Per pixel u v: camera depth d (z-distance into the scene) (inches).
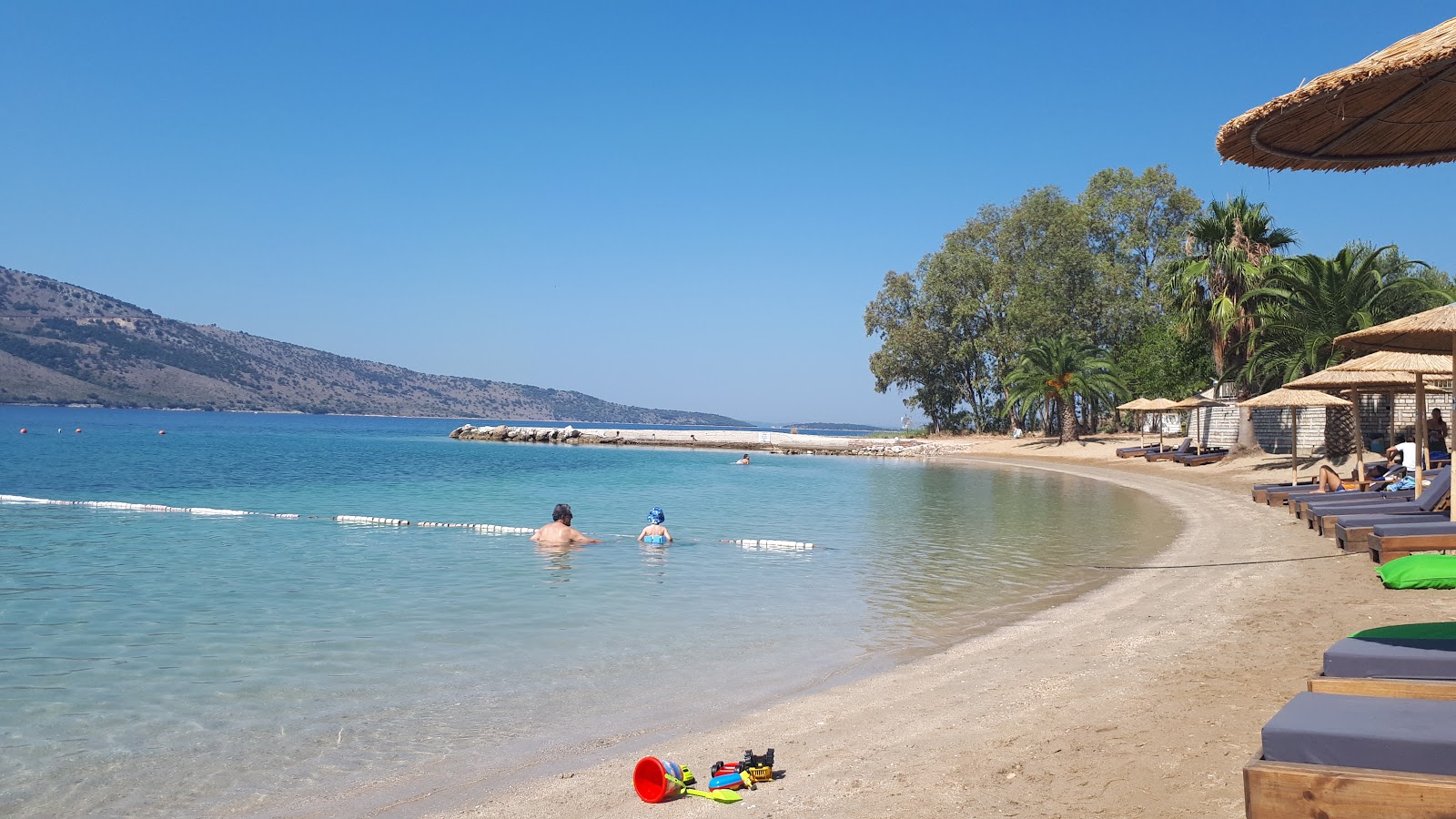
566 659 344.8
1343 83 174.2
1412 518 551.5
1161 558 606.9
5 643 362.6
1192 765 210.7
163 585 498.9
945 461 2361.0
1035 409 2974.9
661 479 1550.2
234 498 1098.1
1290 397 972.6
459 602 457.4
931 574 552.4
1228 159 213.6
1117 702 270.5
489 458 2320.4
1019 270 2659.9
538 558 615.2
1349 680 186.5
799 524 844.6
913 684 307.1
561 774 228.7
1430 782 141.0
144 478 1407.5
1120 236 2689.5
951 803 199.0
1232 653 322.7
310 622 407.8
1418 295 1219.2
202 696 293.4
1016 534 761.6
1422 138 205.8
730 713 279.1
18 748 245.9
